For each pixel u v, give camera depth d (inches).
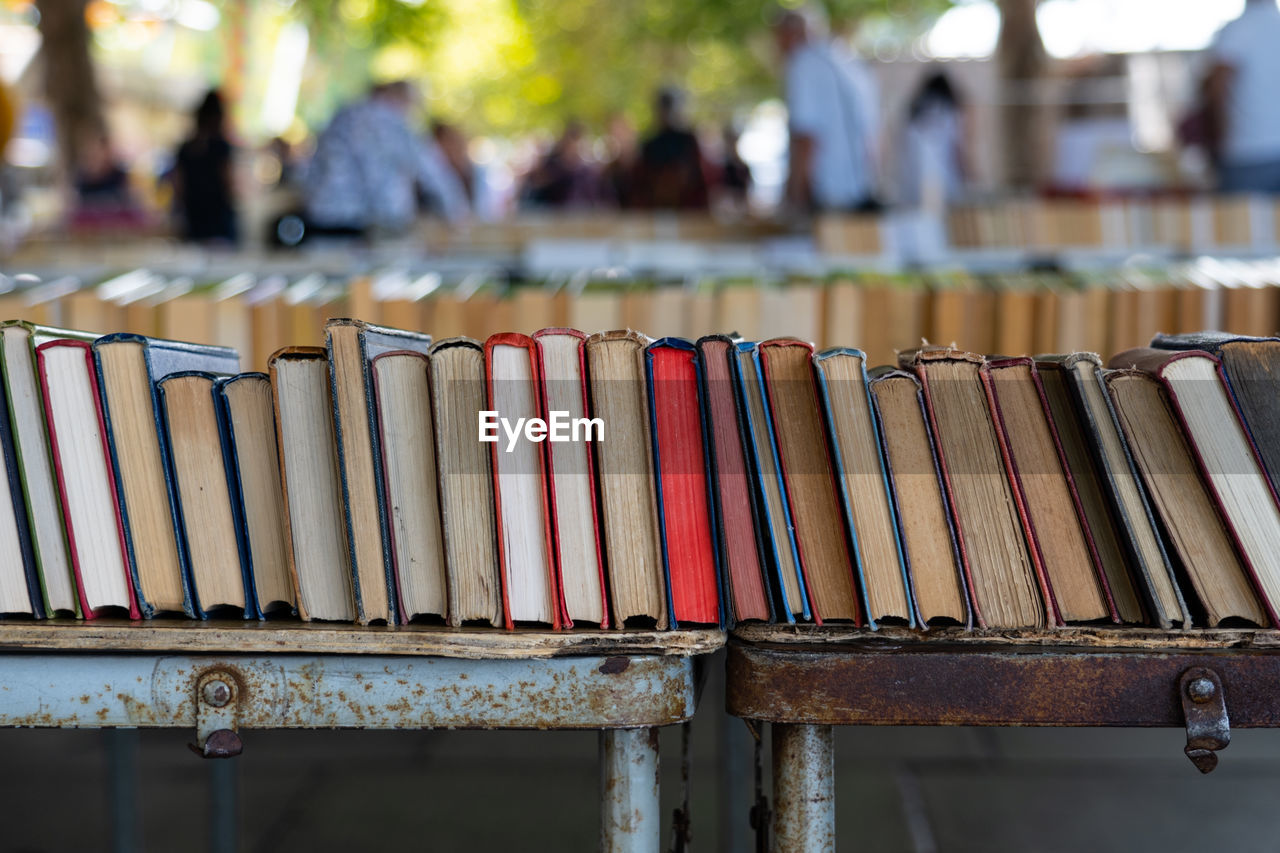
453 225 186.5
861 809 110.9
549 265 138.9
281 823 108.2
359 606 44.3
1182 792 114.3
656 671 43.5
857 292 100.1
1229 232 138.7
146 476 45.6
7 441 45.6
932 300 100.0
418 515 44.9
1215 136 228.5
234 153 266.7
